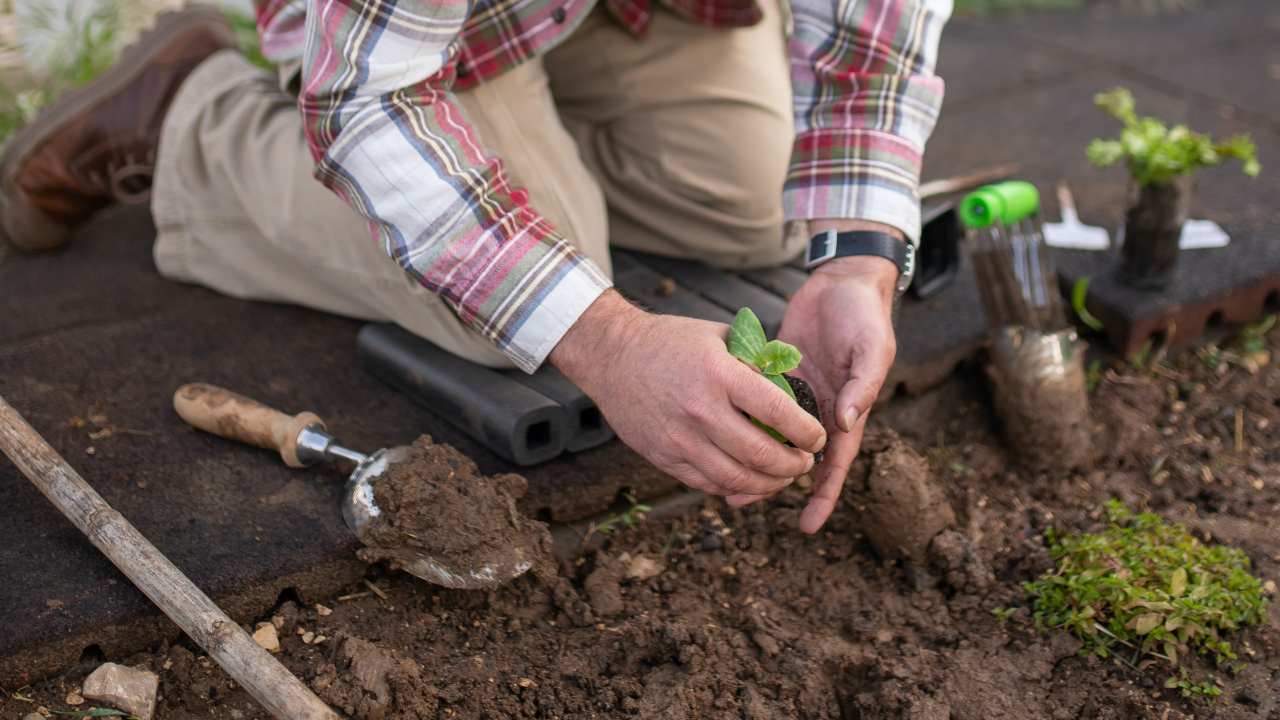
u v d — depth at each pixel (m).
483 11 1.95
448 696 1.70
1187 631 1.80
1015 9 4.38
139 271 2.64
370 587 1.88
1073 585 1.87
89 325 2.44
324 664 1.73
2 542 1.85
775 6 2.45
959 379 2.43
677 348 1.55
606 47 2.31
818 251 1.86
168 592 1.61
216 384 2.25
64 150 2.57
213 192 2.43
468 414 2.05
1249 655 1.82
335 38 1.61
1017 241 2.20
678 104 2.31
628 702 1.72
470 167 1.68
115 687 1.65
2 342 2.37
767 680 1.78
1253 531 2.08
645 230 2.46
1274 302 2.65
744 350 1.59
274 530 1.88
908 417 2.35
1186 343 2.54
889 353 1.73
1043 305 2.22
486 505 1.80
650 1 2.31
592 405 2.04
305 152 2.22
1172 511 2.13
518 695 1.73
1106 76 3.77
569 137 2.21
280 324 2.46
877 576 2.01
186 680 1.71
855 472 2.07
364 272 2.17
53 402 2.19
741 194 2.32
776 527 2.07
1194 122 3.44
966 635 1.88
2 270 2.63
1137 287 2.52
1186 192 2.44
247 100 2.37
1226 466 2.25
